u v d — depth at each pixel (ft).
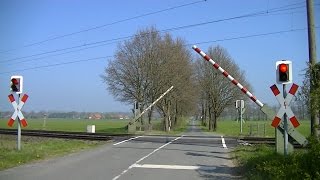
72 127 224.94
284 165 35.29
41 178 39.86
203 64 203.51
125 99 164.76
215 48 204.74
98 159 56.13
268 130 168.25
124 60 164.35
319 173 30.68
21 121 62.54
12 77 61.11
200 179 40.11
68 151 66.95
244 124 259.19
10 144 81.30
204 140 91.45
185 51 174.50
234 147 73.82
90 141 94.02
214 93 201.05
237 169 46.52
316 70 35.37
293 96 39.96
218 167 48.67
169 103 169.07
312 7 55.52
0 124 257.75
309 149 33.09
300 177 32.04
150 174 43.09
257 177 36.88
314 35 55.21
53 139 109.09
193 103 203.51
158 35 165.37
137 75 163.63
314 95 33.24
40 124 282.36
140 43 164.14
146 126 163.12
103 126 241.76
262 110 53.01
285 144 40.45
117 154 62.54
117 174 42.91
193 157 58.75
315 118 45.32
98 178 40.22
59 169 46.26
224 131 185.68
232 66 203.92
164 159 56.29
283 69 40.42
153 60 162.81
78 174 42.63
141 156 59.88
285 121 40.52
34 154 58.44
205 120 270.26
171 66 164.25
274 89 40.63
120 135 112.37
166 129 166.71
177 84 165.58
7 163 49.70
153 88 162.61
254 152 61.21
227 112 248.52
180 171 45.39
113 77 165.37
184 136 108.27
